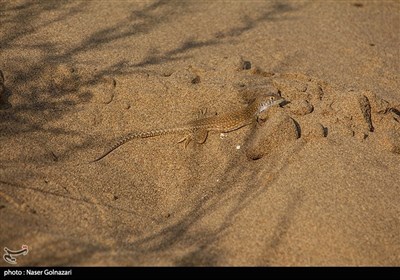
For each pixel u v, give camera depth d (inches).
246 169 28.1
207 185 27.7
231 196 26.7
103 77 30.5
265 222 24.5
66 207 25.0
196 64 32.9
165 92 30.2
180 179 28.0
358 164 27.3
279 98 29.7
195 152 28.9
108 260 22.5
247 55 35.2
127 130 29.4
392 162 28.0
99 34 34.7
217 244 23.9
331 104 30.2
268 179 27.0
